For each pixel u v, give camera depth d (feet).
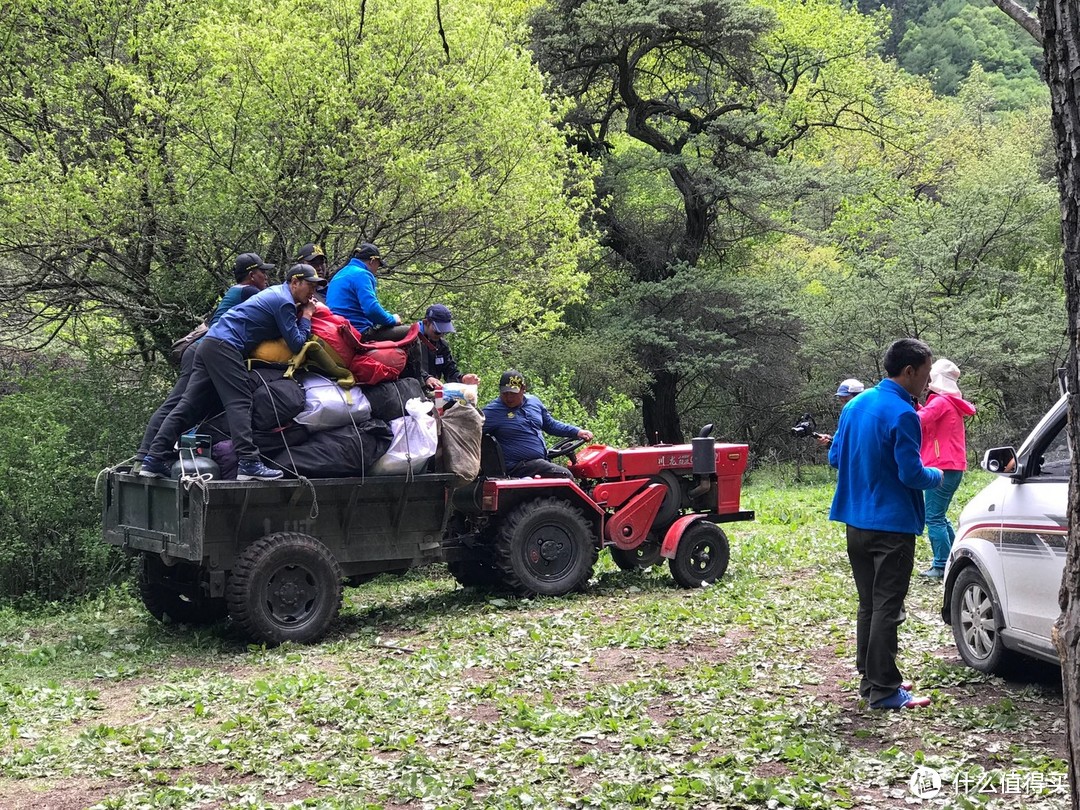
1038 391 87.61
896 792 15.72
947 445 32.24
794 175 104.32
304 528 28.86
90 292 44.01
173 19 44.47
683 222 112.27
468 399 31.37
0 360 48.06
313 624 28.14
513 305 55.47
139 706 22.27
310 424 28.32
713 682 21.94
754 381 103.09
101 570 36.96
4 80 43.39
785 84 129.70
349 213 44.98
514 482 32.32
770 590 32.65
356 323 30.68
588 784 16.57
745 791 15.67
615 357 92.94
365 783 16.84
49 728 20.94
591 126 108.47
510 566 32.14
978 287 88.43
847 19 134.10
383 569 30.63
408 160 40.65
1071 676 9.98
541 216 49.01
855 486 19.80
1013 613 20.77
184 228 42.55
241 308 27.78
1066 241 10.02
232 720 20.40
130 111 44.73
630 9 95.50
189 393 27.99
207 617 32.01
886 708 19.63
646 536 35.09
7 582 35.88
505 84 46.11
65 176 40.47
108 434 38.65
